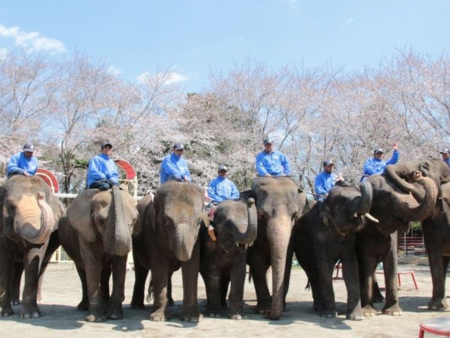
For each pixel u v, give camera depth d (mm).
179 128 33000
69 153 31031
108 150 9258
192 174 31219
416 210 8234
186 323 8328
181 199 7980
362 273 9406
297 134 30172
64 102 30156
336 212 8711
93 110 30922
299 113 30078
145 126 31125
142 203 9773
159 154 32531
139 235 9523
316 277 10062
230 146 31281
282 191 9117
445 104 25812
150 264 8914
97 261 8477
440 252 9906
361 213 8062
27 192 8742
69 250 9727
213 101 31906
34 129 28688
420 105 26719
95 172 8875
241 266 8883
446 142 25719
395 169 9133
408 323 8422
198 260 8688
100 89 30781
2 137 27344
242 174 30672
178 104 32969
